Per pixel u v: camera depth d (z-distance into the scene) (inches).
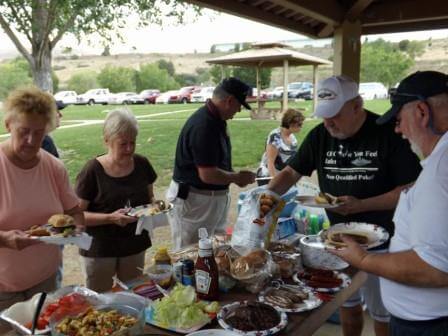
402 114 51.7
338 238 71.2
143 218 87.1
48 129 71.9
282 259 73.7
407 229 52.2
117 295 59.7
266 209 76.9
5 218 71.0
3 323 54.5
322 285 67.1
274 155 162.4
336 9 148.8
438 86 48.5
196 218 118.3
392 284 55.2
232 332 51.7
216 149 112.0
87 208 91.4
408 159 79.9
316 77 682.2
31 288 74.7
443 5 151.2
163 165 367.2
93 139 457.4
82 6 204.7
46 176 76.3
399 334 54.9
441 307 50.0
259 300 62.3
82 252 92.7
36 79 207.6
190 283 64.8
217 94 111.2
